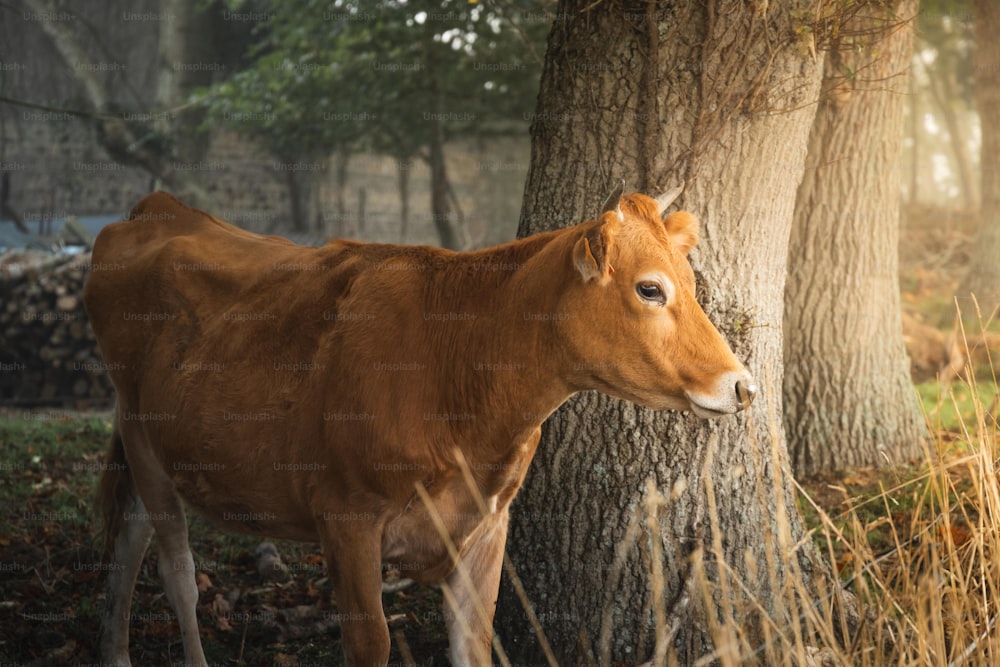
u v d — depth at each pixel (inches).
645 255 123.3
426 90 565.0
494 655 165.5
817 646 142.2
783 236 166.4
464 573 140.9
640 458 157.8
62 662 168.7
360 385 131.3
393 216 845.8
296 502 140.5
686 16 152.6
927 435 264.2
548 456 163.6
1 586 192.4
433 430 130.8
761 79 153.0
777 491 122.5
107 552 170.4
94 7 887.7
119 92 881.5
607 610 155.9
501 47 513.3
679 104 154.6
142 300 168.1
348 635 131.5
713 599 151.3
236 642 181.0
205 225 177.9
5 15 868.0
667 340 123.2
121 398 172.6
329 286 142.4
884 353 262.8
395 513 132.0
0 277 412.5
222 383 146.6
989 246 437.1
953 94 948.6
